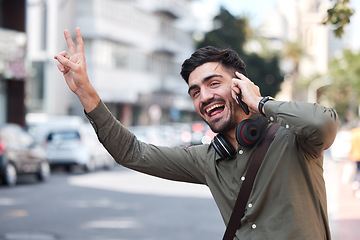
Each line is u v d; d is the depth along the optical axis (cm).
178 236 973
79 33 283
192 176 299
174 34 6369
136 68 5244
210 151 292
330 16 477
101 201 1441
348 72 6819
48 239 927
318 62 6950
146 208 1323
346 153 3394
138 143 301
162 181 2066
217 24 5328
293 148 263
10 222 1095
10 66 2802
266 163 265
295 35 6612
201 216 1205
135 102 5109
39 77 4088
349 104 8019
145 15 5422
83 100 283
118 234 984
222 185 282
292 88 7150
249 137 266
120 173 2456
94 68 4400
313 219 262
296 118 248
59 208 1298
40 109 4088
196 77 288
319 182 269
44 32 4069
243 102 273
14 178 1794
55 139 2412
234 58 288
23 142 1894
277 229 260
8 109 2961
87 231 1008
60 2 4134
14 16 2948
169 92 6191
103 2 4491
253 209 264
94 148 2545
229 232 270
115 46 4759
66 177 2198
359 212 1291
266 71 5581
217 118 284
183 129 4181
